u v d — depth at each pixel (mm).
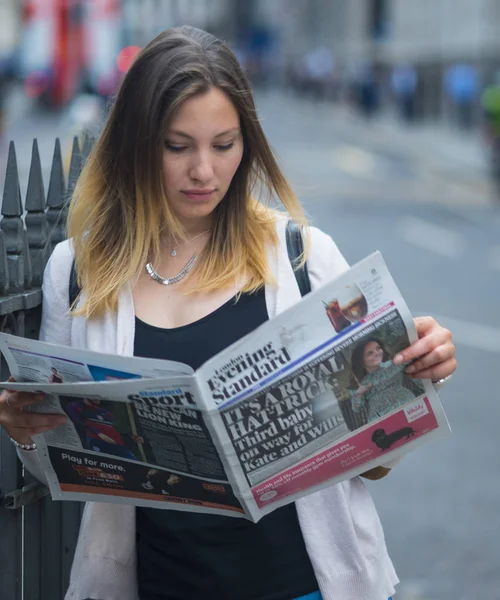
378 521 2387
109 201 2365
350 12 74375
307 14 102375
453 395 7945
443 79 47625
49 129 34906
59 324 2396
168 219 2260
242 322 2289
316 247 2354
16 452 2574
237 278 2303
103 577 2389
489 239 17141
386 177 27297
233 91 2203
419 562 5145
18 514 2625
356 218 19281
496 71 40031
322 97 73312
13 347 2188
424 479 6242
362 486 2383
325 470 2191
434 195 23703
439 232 17781
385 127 48438
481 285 12773
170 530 2311
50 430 2254
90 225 2357
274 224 2354
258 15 110625
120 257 2318
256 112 2270
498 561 5164
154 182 2246
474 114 42312
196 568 2311
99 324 2334
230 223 2322
